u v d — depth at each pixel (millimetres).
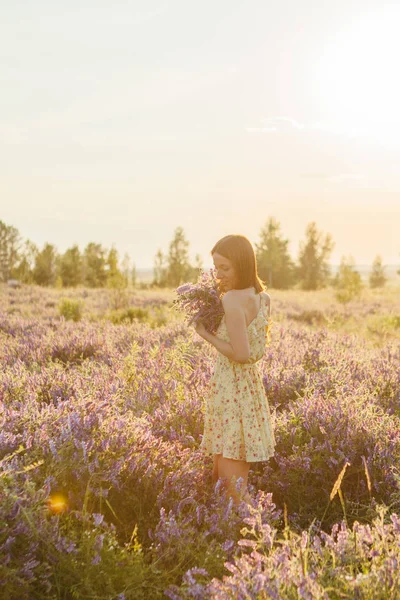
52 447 3242
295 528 3570
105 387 5035
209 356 6367
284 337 8461
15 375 5617
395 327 15367
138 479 3361
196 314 3621
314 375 5793
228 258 3523
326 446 4043
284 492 3924
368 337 12773
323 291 37625
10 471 2893
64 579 2629
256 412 3717
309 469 3953
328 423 4359
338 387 5363
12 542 2574
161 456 3637
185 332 8430
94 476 3203
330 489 3898
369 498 3846
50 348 7680
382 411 4719
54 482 3072
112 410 4172
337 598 2383
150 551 2990
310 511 3850
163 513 3025
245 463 3758
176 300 3703
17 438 3496
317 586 2258
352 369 6352
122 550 2756
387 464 3916
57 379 5449
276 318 14734
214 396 3748
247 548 3047
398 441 4141
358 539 2697
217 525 3123
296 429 4352
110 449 3482
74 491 3213
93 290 24578
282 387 5523
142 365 5922
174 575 2865
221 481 3594
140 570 2688
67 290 24281
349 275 29797
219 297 3660
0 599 2404
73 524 2975
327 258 70938
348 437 4137
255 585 2314
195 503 3332
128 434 3705
